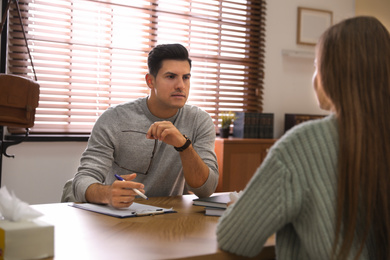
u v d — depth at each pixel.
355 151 0.88
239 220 0.97
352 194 0.88
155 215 1.41
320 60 0.96
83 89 3.43
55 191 3.26
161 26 3.69
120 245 1.06
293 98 4.29
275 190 0.92
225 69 4.00
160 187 1.97
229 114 3.79
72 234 1.15
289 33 4.23
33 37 3.23
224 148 3.51
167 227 1.25
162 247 1.05
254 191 0.95
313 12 4.30
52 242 0.97
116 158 1.95
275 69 4.20
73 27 3.36
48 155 3.23
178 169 1.97
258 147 3.67
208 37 3.91
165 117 1.95
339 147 0.90
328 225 0.90
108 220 1.32
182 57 1.85
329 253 0.89
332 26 0.96
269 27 4.15
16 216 1.01
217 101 3.98
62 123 3.42
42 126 3.31
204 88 3.95
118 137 1.90
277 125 4.23
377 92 0.90
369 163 0.88
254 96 4.14
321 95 0.99
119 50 3.56
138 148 1.92
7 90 2.42
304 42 4.29
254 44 4.06
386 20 4.58
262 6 4.10
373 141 0.88
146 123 1.94
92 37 3.44
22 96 2.46
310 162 0.91
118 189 1.46
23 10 3.19
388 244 0.92
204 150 1.93
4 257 0.92
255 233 0.96
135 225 1.27
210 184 1.75
